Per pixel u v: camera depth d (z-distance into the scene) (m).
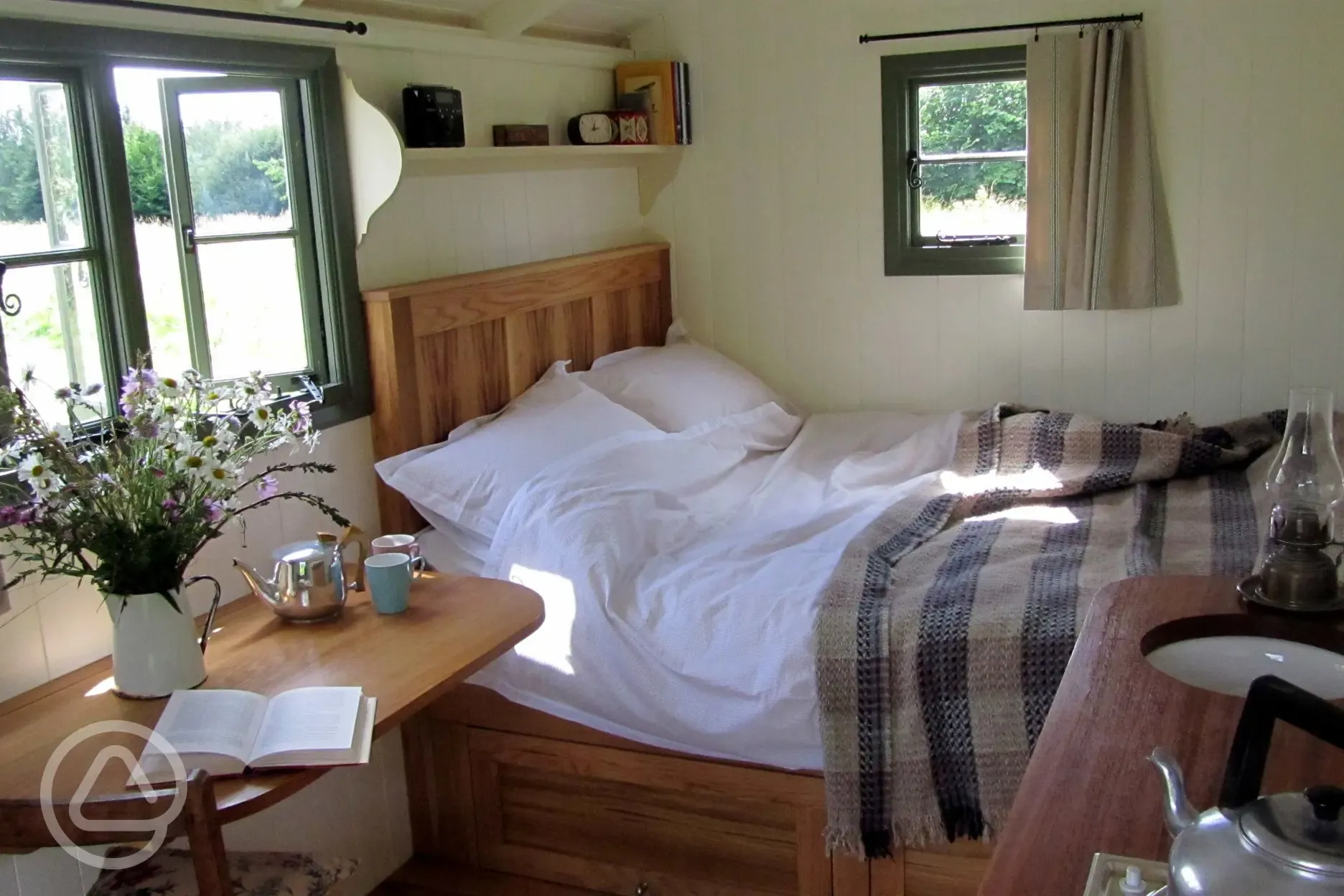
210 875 1.51
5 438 1.84
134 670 1.91
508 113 3.38
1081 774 1.19
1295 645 1.58
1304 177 3.44
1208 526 2.74
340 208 2.72
